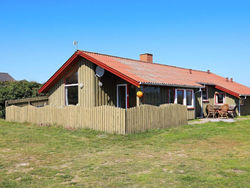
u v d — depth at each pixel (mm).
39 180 5445
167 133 11562
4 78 51906
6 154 7828
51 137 10836
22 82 22172
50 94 18391
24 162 6934
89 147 8859
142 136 10852
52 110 14531
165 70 20062
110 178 5539
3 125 14859
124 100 15984
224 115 20812
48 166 6539
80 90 15797
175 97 16844
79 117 13047
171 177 5516
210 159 7047
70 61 16078
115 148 8703
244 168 6082
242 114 22859
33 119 15648
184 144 9258
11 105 17828
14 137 10766
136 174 5793
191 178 5406
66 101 17188
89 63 15227
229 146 8750
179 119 14047
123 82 15859
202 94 21031
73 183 5250
